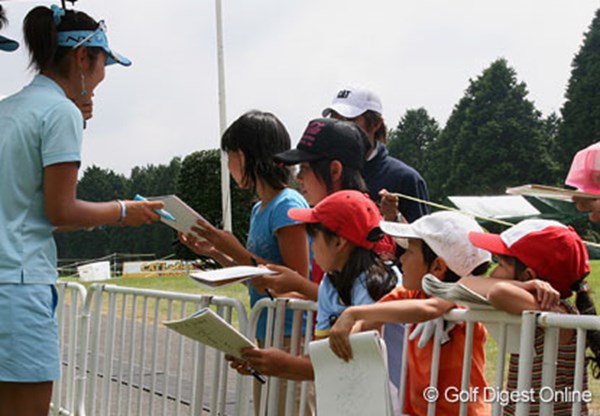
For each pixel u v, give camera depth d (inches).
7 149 122.2
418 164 2608.3
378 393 96.4
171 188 2731.3
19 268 120.8
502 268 102.4
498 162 1963.6
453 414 106.7
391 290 113.8
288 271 127.3
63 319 218.5
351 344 98.8
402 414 110.2
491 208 138.1
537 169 1926.7
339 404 101.1
